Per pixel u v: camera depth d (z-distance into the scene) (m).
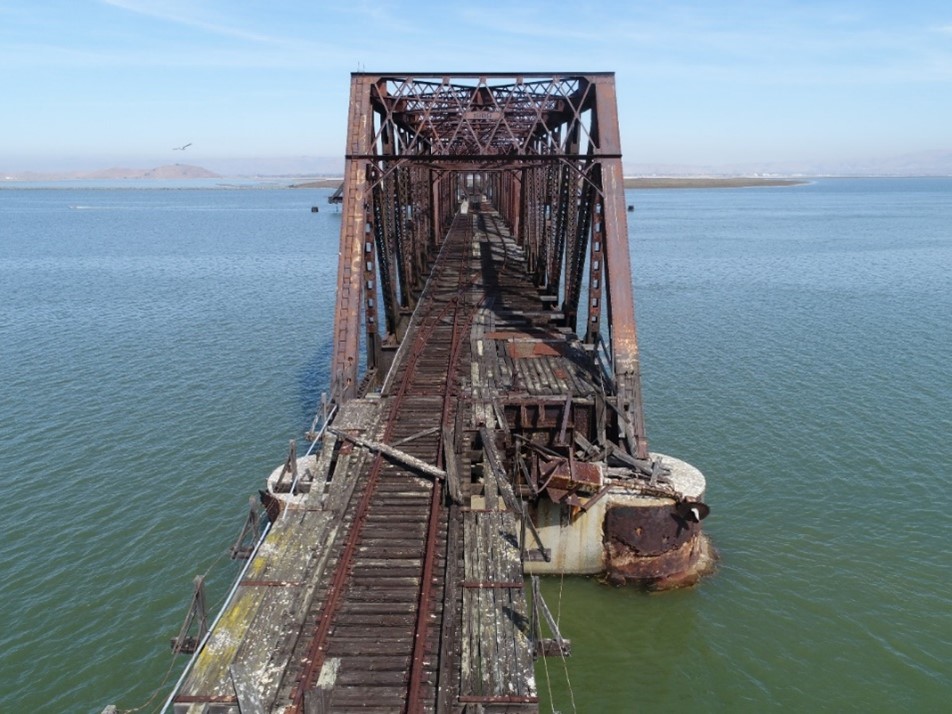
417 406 17.91
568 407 17.52
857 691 13.72
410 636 10.38
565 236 26.06
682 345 36.56
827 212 150.25
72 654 14.70
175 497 20.77
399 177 27.03
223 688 9.34
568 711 13.13
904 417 26.09
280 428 25.78
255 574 11.59
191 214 156.38
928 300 48.06
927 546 18.16
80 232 108.81
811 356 34.19
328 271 65.44
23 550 18.09
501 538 12.58
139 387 30.36
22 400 28.58
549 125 26.12
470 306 28.64
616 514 15.80
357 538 12.60
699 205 183.88
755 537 18.61
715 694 13.62
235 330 41.00
